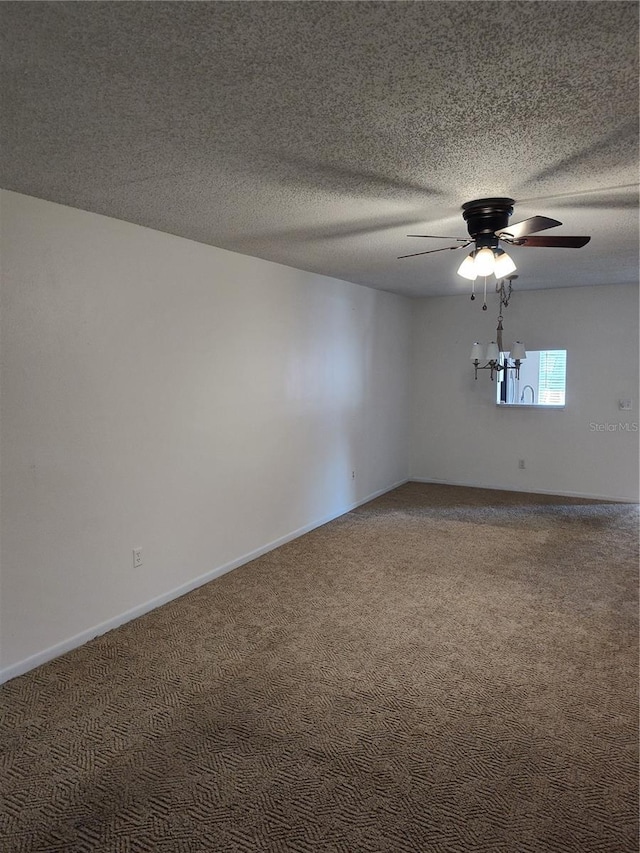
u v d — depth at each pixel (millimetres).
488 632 3131
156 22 1289
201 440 3732
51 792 1967
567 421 6168
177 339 3496
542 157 2166
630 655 2875
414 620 3277
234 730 2297
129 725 2328
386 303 6270
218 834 1794
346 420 5547
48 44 1379
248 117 1810
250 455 4211
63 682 2631
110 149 2068
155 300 3324
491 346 5945
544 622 3248
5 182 2432
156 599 3443
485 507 5785
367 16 1274
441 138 1979
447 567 4113
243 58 1456
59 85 1592
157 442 3393
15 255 2572
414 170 2307
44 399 2730
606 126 1883
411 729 2301
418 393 7016
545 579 3879
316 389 5016
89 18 1271
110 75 1538
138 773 2059
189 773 2057
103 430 3039
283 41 1377
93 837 1783
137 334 3215
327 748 2188
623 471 5934
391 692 2562
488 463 6660
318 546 4590
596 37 1366
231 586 3775
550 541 4680
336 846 1747
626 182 2467
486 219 2787
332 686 2611
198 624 3223
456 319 6688
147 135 1946
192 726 2322
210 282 3744
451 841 1762
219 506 3924
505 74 1542
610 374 5910
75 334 2861
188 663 2807
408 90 1634
